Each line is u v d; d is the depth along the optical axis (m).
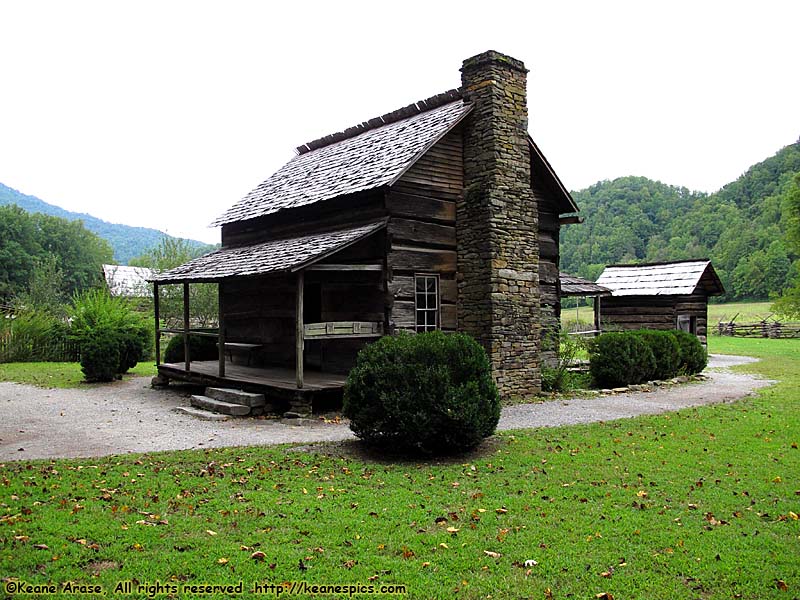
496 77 14.03
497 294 13.74
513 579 4.87
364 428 8.86
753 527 6.00
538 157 15.52
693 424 10.87
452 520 6.11
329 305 14.35
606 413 12.16
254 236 17.36
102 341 17.86
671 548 5.48
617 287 28.27
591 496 6.89
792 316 42.56
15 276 59.09
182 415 12.40
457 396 8.56
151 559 5.05
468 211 14.20
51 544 5.28
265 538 5.54
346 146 17.66
